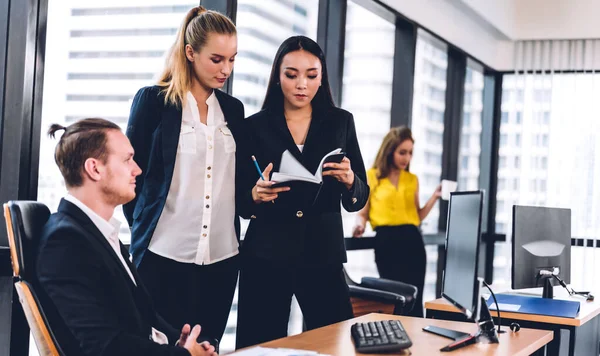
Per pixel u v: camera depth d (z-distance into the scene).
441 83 6.51
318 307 2.85
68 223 1.89
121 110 3.23
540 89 6.95
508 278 7.11
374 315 2.71
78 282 1.84
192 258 2.66
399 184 4.89
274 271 2.78
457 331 2.42
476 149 7.30
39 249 1.86
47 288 1.83
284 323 2.82
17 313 2.70
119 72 3.21
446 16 6.10
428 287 6.32
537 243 3.59
